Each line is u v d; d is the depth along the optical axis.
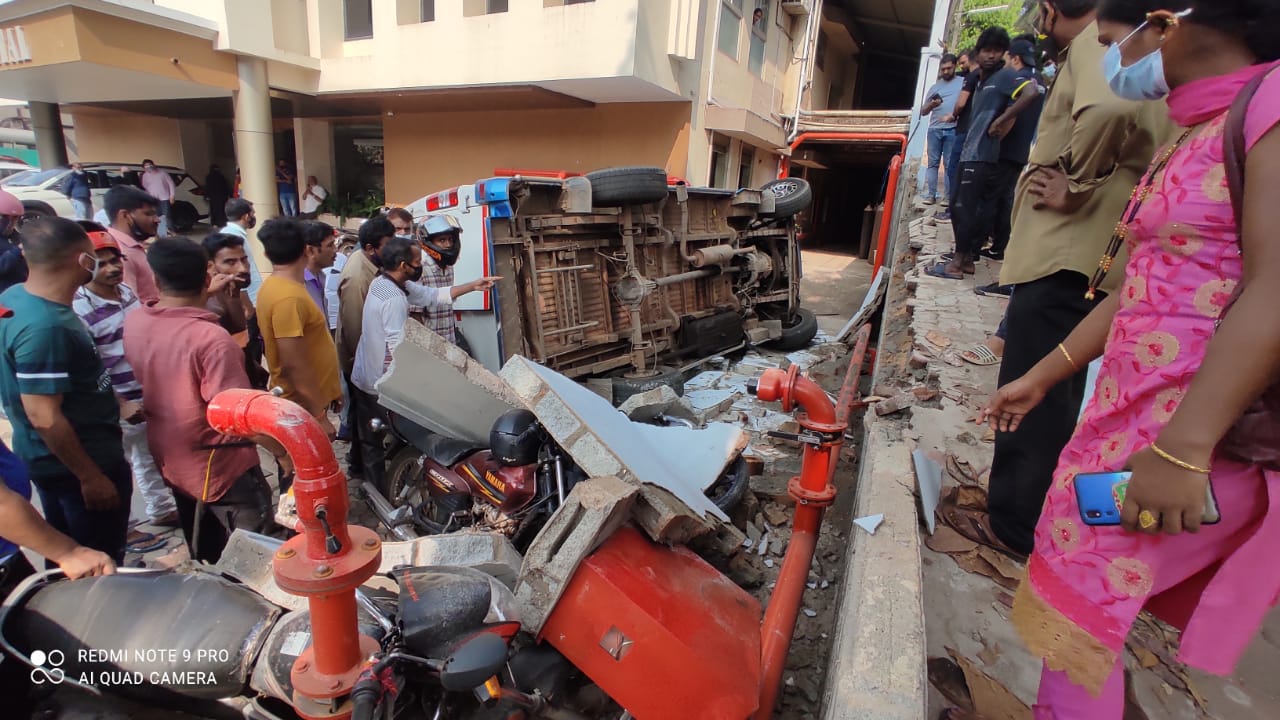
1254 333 1.06
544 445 3.02
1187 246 1.25
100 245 3.44
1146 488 1.21
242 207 5.77
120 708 2.16
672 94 12.09
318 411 3.78
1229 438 1.23
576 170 13.88
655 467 2.82
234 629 1.93
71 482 2.74
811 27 16.98
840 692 1.69
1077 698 1.47
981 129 5.82
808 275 14.64
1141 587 1.33
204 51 12.16
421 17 12.86
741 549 3.69
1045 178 2.38
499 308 4.96
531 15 11.27
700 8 11.60
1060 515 1.47
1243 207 1.12
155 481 3.94
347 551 1.46
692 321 6.89
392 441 4.14
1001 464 2.63
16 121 27.41
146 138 19.41
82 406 2.65
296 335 3.58
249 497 3.02
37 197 13.12
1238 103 1.14
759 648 2.22
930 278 6.25
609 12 10.70
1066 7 2.40
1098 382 1.47
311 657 1.61
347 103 14.36
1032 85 5.41
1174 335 1.27
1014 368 2.57
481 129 14.57
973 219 6.09
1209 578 1.39
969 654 2.15
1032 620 1.52
